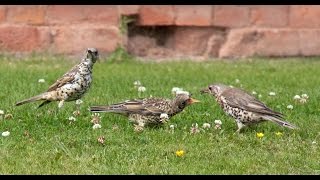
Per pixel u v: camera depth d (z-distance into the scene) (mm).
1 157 11258
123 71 19875
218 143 12086
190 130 12719
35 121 13188
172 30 22875
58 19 22344
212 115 14000
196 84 17938
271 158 11453
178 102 12938
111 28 22406
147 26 22672
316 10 22875
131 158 11297
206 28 22828
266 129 13039
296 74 19812
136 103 12898
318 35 22922
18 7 22250
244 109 12602
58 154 11250
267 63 21984
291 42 22906
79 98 13711
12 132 12492
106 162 11125
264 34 22844
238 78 19078
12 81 17344
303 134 12789
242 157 11461
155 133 12492
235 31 22781
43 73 18875
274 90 17109
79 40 22406
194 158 11391
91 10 22375
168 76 19031
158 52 22781
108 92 16203
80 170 10797
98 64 21406
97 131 12594
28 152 11469
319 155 11680
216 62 22125
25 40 22328
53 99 13633
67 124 13078
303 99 15375
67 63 21406
